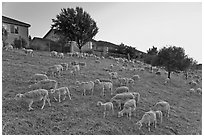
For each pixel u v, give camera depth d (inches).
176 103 686.5
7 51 1043.3
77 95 566.3
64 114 448.5
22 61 874.8
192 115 597.6
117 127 433.1
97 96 582.2
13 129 368.2
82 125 418.9
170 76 1248.8
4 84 565.6
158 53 1310.3
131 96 526.6
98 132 403.5
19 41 1672.0
